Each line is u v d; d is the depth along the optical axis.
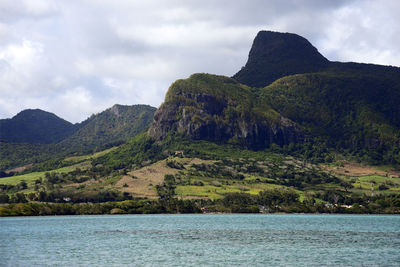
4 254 125.75
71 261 114.81
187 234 180.88
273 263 112.88
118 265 109.81
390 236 175.12
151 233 184.88
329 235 178.12
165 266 108.69
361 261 115.69
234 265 110.19
